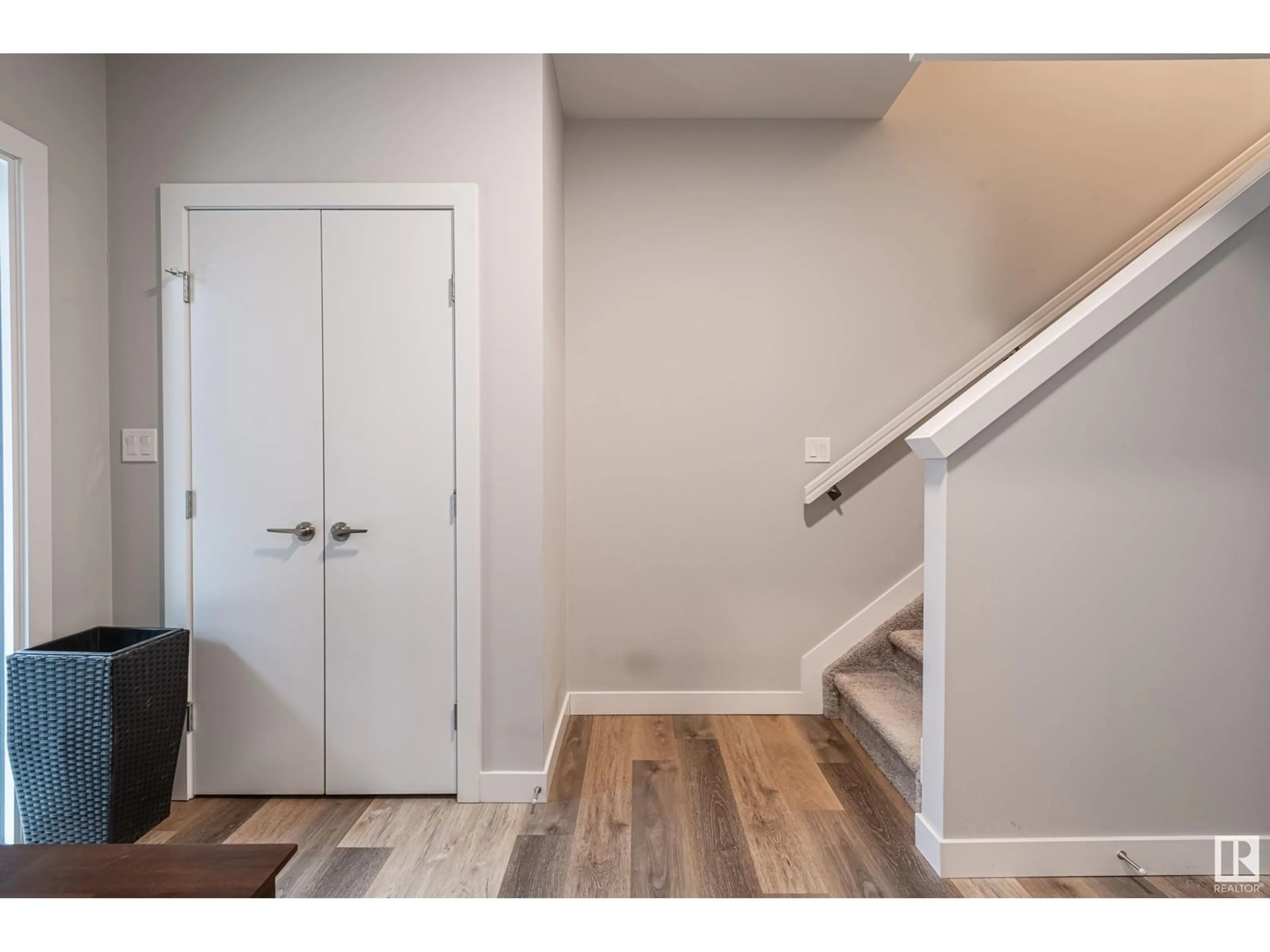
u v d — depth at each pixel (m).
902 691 3.18
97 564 2.54
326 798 2.63
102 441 2.57
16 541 2.25
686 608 3.52
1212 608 2.09
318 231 2.58
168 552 2.59
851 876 2.10
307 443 2.60
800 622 3.51
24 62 2.24
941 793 2.10
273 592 2.61
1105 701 2.09
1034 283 3.48
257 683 2.62
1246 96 3.48
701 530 3.50
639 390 3.48
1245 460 2.07
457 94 2.56
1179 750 2.09
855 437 3.49
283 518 2.60
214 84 2.57
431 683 2.62
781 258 3.47
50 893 1.13
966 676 2.07
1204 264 2.05
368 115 2.57
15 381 2.23
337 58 2.57
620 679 3.52
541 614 2.60
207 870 1.20
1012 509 2.06
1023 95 3.47
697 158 3.46
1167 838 2.09
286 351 2.59
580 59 2.88
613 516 3.50
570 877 2.10
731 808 2.54
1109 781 2.10
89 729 2.20
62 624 2.40
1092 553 2.07
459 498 2.58
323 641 2.61
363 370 2.59
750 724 3.38
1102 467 2.07
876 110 3.36
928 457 2.14
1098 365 2.06
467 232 2.56
